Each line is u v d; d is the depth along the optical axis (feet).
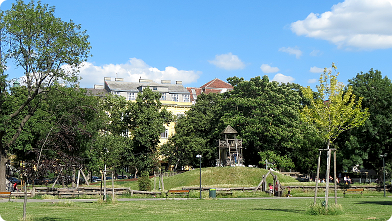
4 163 143.43
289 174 230.89
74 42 72.13
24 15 72.38
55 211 82.89
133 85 349.00
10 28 71.05
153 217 71.46
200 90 414.00
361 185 170.09
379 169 189.47
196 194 141.79
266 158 232.32
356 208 87.71
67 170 64.85
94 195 135.85
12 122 160.86
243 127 244.22
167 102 333.42
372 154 182.80
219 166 222.07
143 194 143.23
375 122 174.60
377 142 176.96
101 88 364.79
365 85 184.34
